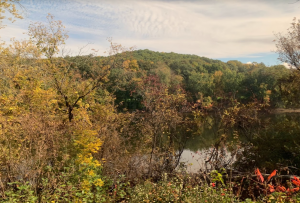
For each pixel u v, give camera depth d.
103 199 4.62
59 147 5.20
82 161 4.95
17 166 4.39
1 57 8.30
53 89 8.19
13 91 7.57
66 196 4.36
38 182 4.18
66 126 6.30
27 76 8.20
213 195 3.63
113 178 6.07
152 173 7.39
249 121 9.61
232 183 4.19
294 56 11.48
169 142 8.82
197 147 10.84
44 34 7.89
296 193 3.59
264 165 7.39
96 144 5.46
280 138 8.47
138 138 8.95
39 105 6.86
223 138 8.57
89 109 9.10
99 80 9.11
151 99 8.77
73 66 9.32
